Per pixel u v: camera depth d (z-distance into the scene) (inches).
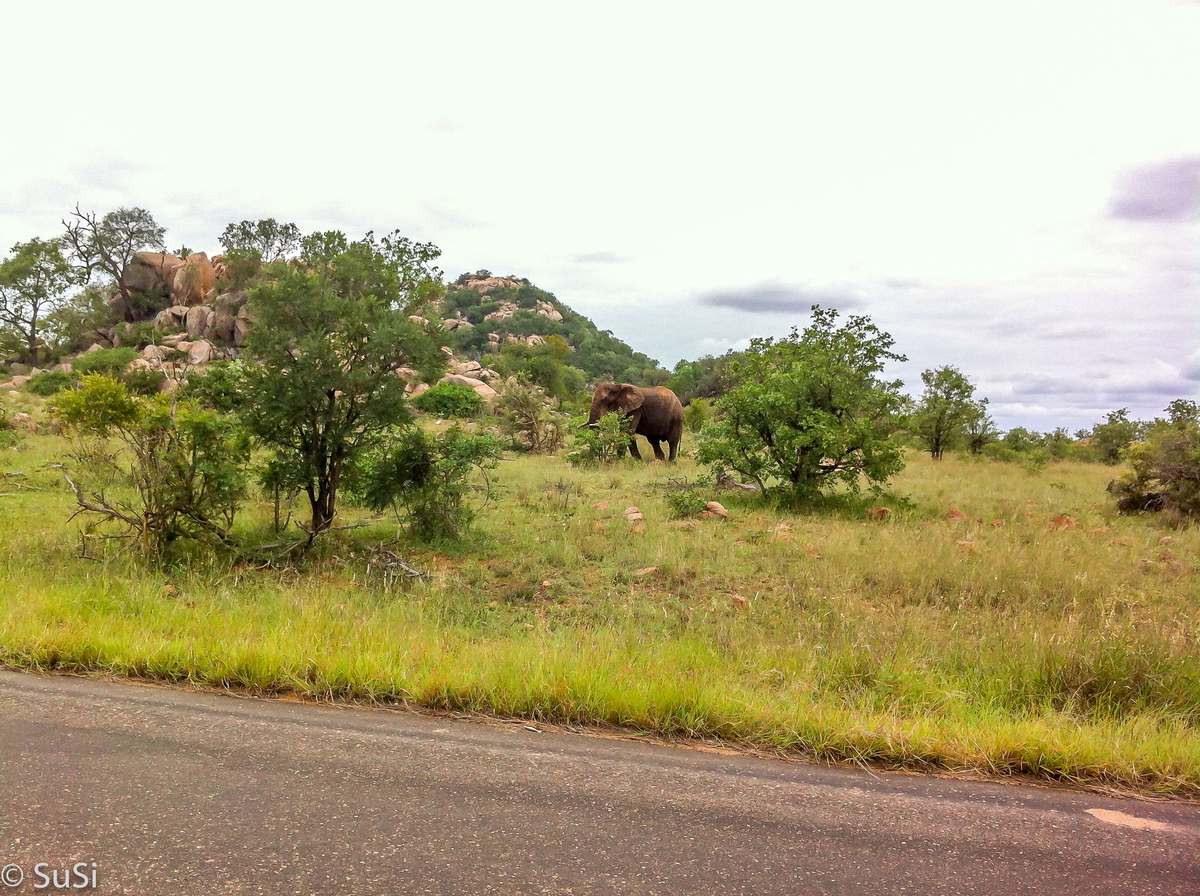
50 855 94.0
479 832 105.9
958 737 153.6
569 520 400.2
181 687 164.9
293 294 313.0
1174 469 506.3
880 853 107.3
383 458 363.9
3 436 696.4
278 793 114.4
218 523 333.4
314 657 175.8
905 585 299.9
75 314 2407.7
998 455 1114.7
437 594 261.0
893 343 518.3
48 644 178.2
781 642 223.8
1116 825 122.2
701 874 98.4
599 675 171.9
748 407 506.0
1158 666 194.2
